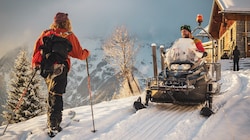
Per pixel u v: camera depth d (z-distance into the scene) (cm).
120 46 2177
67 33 539
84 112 709
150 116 670
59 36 526
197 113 688
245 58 2711
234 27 2894
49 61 511
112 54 2164
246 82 1242
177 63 773
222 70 2280
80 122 600
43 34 540
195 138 500
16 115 2075
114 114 678
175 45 806
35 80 2180
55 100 527
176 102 739
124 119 654
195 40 826
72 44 540
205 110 657
